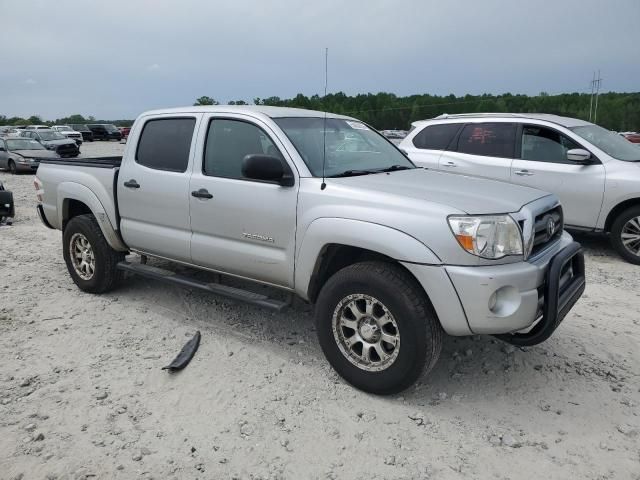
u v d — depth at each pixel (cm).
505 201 358
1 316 503
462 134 828
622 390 379
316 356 425
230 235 430
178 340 453
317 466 298
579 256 396
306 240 381
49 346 442
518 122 788
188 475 290
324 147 407
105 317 503
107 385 380
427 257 329
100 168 531
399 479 288
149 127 500
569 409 355
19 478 286
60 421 337
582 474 293
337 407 354
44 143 2470
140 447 312
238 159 430
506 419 344
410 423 338
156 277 495
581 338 463
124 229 516
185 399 363
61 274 643
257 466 298
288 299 419
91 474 289
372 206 354
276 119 426
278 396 366
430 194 357
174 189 463
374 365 360
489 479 289
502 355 427
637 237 705
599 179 717
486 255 326
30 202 1286
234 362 414
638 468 298
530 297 332
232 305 529
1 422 336
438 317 332
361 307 364
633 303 553
